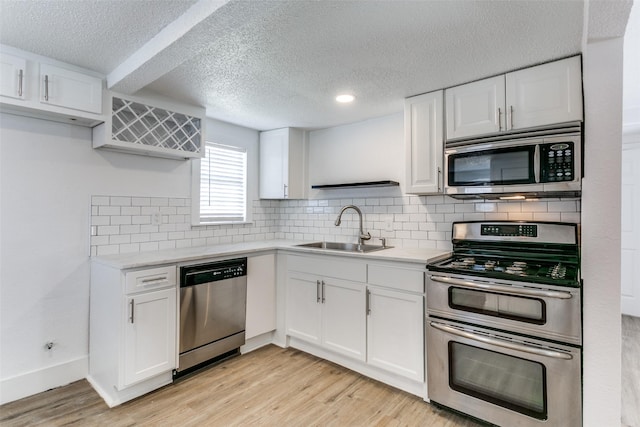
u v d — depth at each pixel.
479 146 2.23
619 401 1.49
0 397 2.09
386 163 3.10
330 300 2.68
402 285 2.28
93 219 2.48
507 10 1.50
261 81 2.31
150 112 2.53
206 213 3.24
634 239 3.89
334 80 2.29
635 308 3.89
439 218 2.77
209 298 2.55
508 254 2.30
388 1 1.43
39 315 2.25
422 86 2.38
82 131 2.43
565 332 1.64
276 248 3.09
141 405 2.10
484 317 1.89
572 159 1.90
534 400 1.73
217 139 3.30
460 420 1.97
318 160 3.62
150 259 2.27
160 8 1.56
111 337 2.15
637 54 2.20
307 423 1.94
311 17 1.54
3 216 2.12
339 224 3.13
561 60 1.95
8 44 1.89
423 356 2.18
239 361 2.73
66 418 1.96
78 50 1.97
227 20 1.49
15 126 2.15
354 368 2.58
